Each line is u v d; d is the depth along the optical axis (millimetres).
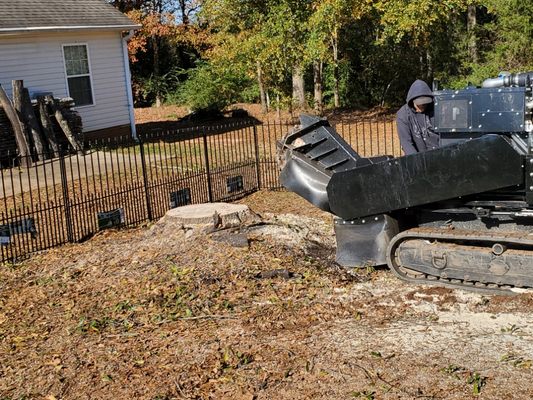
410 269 6633
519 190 6090
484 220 6402
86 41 18656
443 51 22703
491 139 5891
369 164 6680
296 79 23266
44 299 6852
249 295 6449
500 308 5836
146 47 32438
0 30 16234
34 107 16047
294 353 5156
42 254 8492
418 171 6309
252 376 4855
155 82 30797
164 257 7574
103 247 8438
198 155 15727
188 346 5426
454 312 5824
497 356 4895
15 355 5598
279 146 7652
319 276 6852
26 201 11492
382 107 24078
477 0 18469
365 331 5488
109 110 19547
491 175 5961
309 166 7332
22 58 17125
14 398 4883
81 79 18750
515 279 6039
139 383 4922
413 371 4750
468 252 6219
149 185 11297
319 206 7227
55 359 5426
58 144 16016
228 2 19828
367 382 4648
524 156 5848
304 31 18234
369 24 23672
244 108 26203
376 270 7008
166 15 30328
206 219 8195
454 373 4680
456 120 6098
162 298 6523
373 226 6867
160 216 10539
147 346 5520
